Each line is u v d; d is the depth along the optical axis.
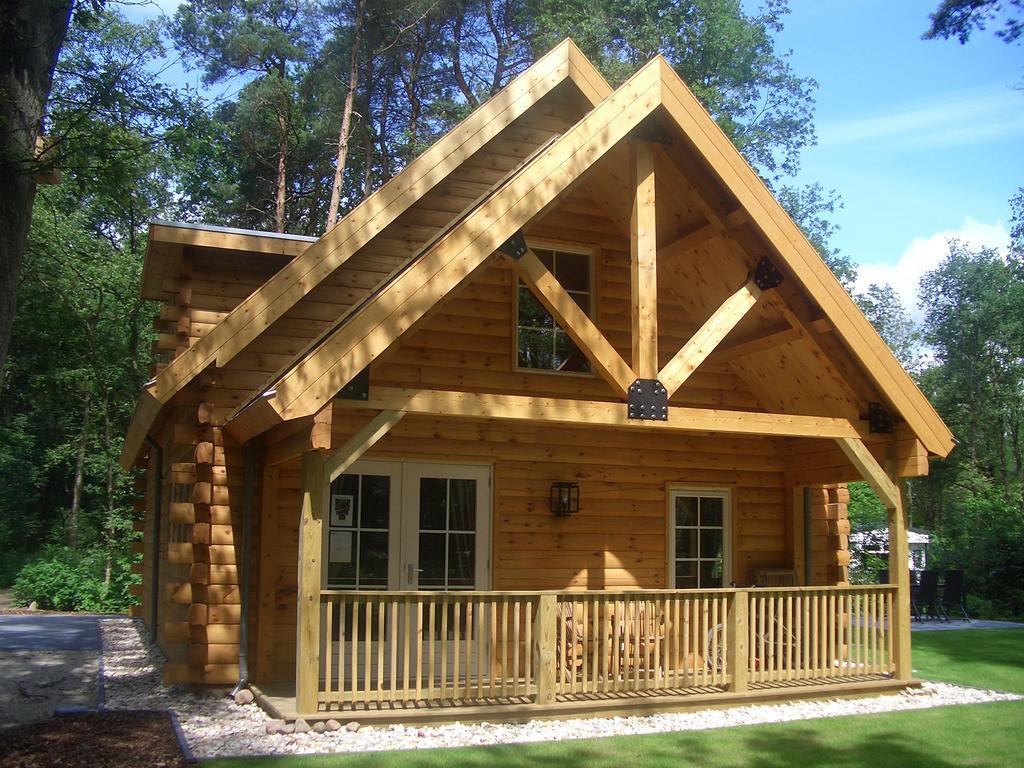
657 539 10.81
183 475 9.03
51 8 7.23
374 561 9.66
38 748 6.49
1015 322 41.38
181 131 9.85
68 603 18.86
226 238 9.87
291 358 9.58
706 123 8.73
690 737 7.32
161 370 10.11
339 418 9.64
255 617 9.08
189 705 8.25
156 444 12.72
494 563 10.03
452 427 10.05
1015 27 13.55
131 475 25.42
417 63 29.23
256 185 30.17
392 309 7.18
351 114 28.55
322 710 7.47
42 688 8.91
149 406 9.31
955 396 43.88
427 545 9.86
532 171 7.87
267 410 6.99
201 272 10.17
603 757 6.67
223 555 8.98
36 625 14.57
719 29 26.50
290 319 9.70
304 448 7.41
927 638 14.41
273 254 10.20
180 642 8.76
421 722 7.49
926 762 6.66
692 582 11.00
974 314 42.94
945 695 9.28
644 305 8.38
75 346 25.03
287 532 9.33
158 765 6.15
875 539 25.88
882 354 9.17
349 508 9.63
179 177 29.17
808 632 9.18
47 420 30.91
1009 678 10.41
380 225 9.54
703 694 8.46
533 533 10.26
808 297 9.27
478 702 7.88
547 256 10.95
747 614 9.11
